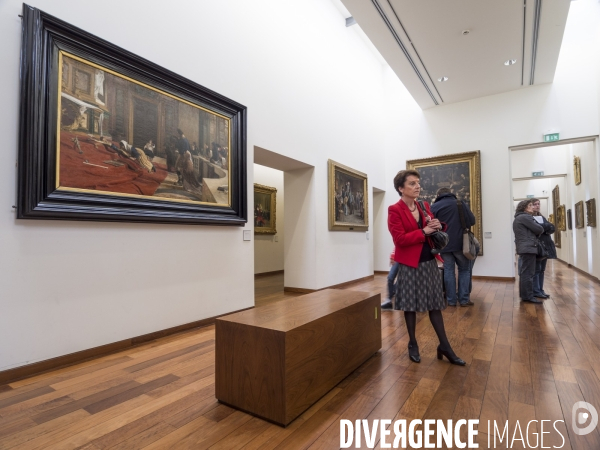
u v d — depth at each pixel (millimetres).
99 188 3469
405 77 8242
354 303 3080
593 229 8641
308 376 2371
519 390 2578
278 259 11586
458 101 9750
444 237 3043
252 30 5680
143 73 3924
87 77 3414
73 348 3273
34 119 2971
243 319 2480
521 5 5633
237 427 2139
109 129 3588
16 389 2689
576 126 8344
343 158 8445
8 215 2889
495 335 4008
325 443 1958
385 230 10914
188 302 4438
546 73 8070
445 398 2477
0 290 2830
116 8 3744
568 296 6414
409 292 3178
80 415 2289
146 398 2537
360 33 9586
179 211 4266
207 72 4816
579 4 8391
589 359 3199
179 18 4453
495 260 9109
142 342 3863
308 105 7117
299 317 2537
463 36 6527
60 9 3273
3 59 2898
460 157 9578
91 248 3436
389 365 3152
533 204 5836
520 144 8930
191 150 4496
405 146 10570
